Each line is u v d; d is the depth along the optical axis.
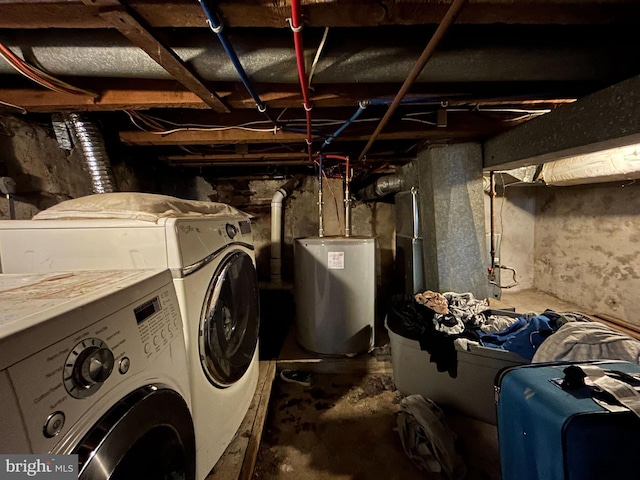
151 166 2.73
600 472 0.68
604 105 1.14
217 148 2.42
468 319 1.71
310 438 1.53
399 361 1.82
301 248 2.23
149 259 0.94
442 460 1.31
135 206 1.06
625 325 2.23
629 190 2.29
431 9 0.74
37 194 1.51
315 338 2.22
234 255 1.38
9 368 0.41
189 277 0.98
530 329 1.47
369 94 1.29
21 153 1.43
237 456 1.21
